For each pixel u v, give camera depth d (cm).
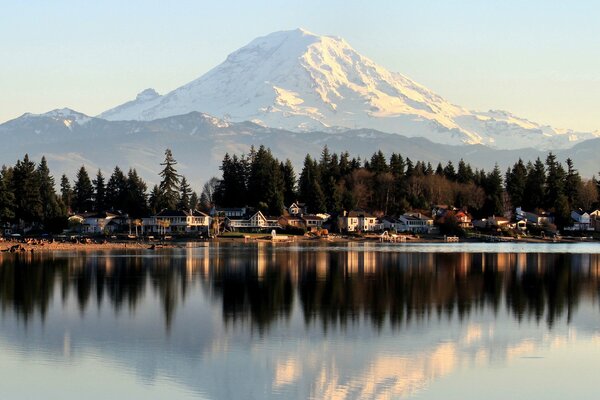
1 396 7056
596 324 10006
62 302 11700
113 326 9800
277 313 10712
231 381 7456
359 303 11612
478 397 7050
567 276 15638
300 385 7344
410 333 9394
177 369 7838
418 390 7238
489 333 9419
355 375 7631
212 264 18162
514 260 19988
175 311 10881
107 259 19812
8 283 13975
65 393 7138
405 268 17138
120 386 7325
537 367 7944
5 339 9056
